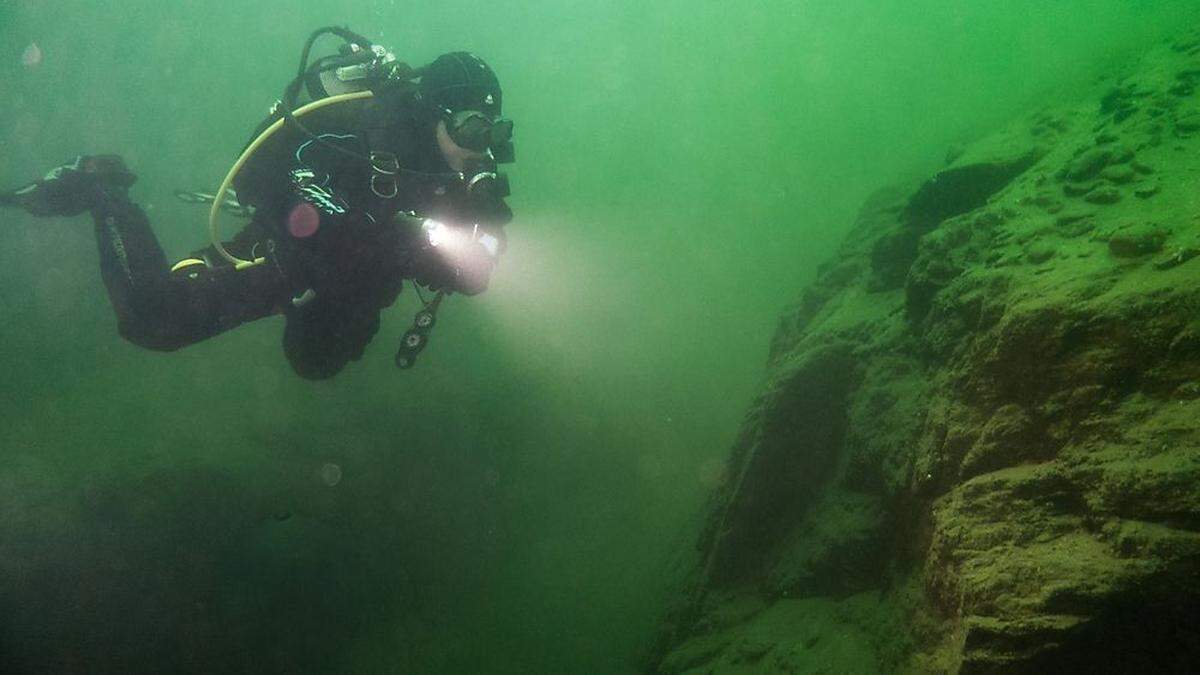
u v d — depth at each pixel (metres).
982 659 1.97
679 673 4.11
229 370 12.91
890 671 2.68
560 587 8.79
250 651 7.18
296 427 10.84
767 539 4.48
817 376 4.41
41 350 13.24
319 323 2.33
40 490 7.82
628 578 8.47
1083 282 2.49
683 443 12.24
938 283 3.70
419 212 2.20
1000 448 2.53
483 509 10.38
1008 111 7.54
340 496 9.55
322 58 2.41
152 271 2.39
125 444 9.39
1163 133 3.37
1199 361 2.03
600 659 6.70
